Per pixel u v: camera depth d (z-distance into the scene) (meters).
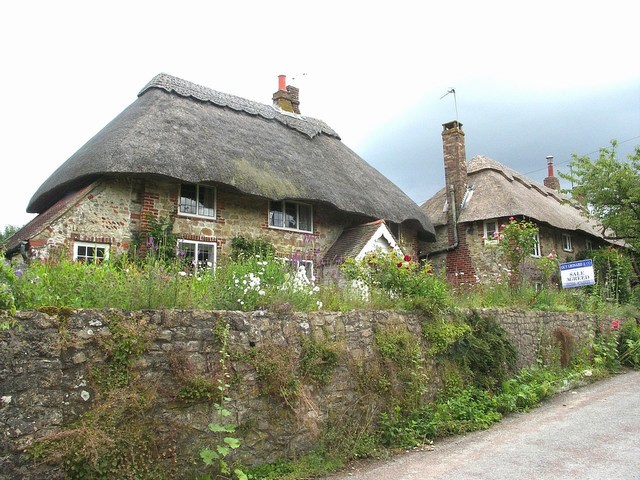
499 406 7.85
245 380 5.22
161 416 4.54
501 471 5.14
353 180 17.30
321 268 14.34
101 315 4.35
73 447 3.92
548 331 10.74
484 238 20.78
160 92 14.89
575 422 7.09
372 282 8.31
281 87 21.81
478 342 8.39
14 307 3.89
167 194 12.50
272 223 14.90
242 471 4.93
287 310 5.87
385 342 6.89
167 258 10.75
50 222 10.75
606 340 12.59
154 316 4.68
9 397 3.75
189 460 4.62
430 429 6.70
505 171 24.17
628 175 19.09
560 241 23.81
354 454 5.82
